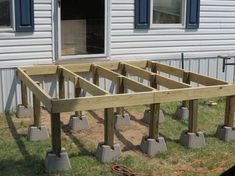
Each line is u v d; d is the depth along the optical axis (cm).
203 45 727
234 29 752
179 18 702
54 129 414
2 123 559
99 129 542
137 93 446
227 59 752
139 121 579
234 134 511
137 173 414
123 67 637
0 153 458
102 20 640
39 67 594
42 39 607
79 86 525
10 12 585
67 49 631
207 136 521
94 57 641
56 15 608
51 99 411
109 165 432
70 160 441
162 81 542
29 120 572
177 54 705
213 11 723
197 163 441
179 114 592
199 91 477
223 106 666
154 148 461
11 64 596
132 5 653
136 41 667
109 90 660
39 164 431
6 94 602
